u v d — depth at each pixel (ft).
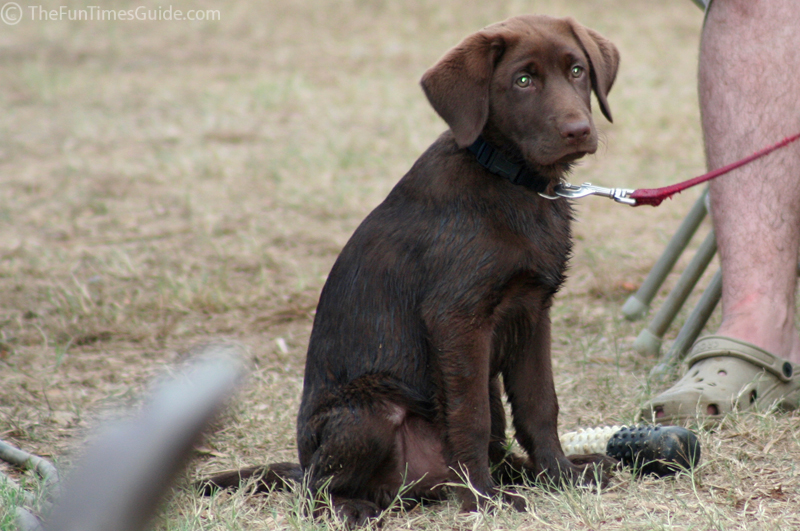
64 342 30.60
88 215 48.01
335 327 17.95
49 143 65.87
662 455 17.28
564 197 18.57
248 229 44.57
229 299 34.60
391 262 17.60
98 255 40.40
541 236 17.47
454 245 16.88
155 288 35.99
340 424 16.90
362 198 49.26
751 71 21.88
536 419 18.20
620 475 17.46
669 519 15.14
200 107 76.13
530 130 17.02
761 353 20.80
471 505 16.49
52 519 4.43
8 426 22.97
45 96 81.20
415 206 17.74
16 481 18.28
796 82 21.65
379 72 87.81
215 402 4.42
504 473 19.03
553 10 111.45
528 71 17.13
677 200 47.44
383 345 17.47
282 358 28.68
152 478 4.30
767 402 20.58
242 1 129.80
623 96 71.87
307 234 43.68
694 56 87.76
